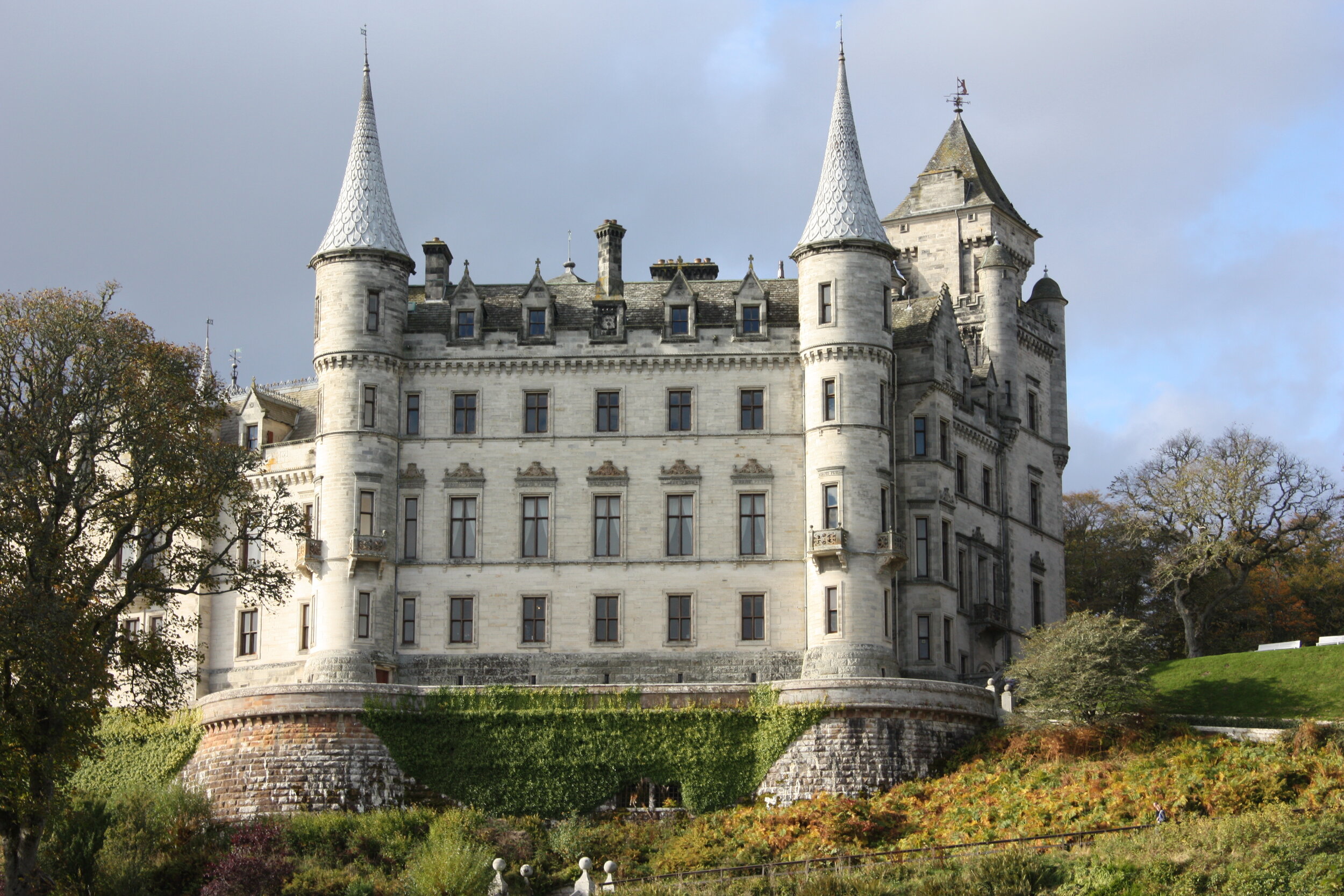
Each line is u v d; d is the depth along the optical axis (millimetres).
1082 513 126062
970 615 90375
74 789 71375
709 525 83688
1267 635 111062
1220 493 101875
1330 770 63844
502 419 85312
